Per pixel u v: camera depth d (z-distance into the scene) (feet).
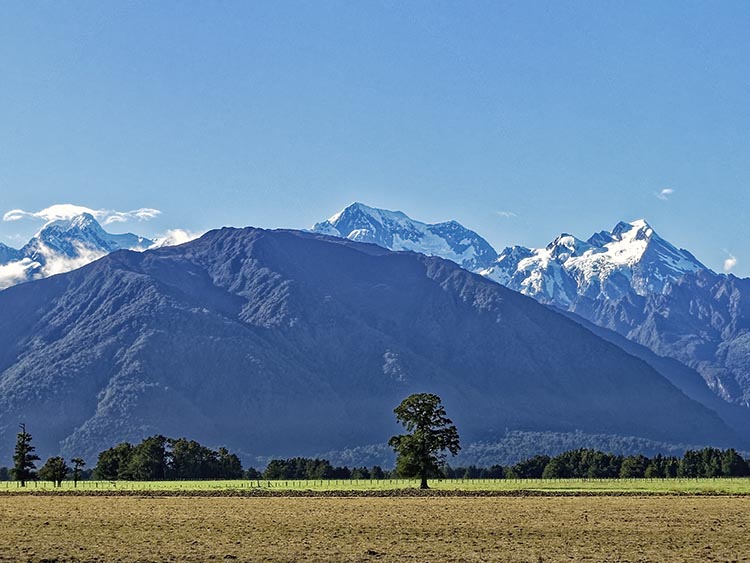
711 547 427.33
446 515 573.33
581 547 427.33
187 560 392.06
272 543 440.04
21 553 409.49
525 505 653.71
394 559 394.11
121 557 399.65
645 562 386.52
